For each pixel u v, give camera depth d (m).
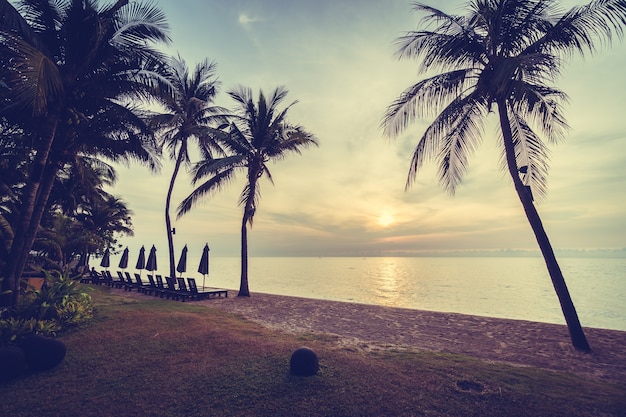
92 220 24.94
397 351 6.66
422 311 11.54
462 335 8.23
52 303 7.92
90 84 9.94
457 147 10.51
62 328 7.42
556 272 7.73
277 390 4.71
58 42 9.73
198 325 8.44
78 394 4.67
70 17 9.44
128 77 10.62
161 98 11.70
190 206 16.89
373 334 8.27
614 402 4.33
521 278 57.50
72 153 10.88
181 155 18.31
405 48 9.40
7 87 9.41
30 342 5.49
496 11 8.17
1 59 8.70
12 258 8.12
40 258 15.70
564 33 8.04
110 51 10.09
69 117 9.46
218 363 5.73
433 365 5.71
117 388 4.84
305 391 4.68
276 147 17.03
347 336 8.00
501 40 8.68
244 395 4.59
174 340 7.04
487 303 23.92
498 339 7.85
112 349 6.43
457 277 60.66
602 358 6.46
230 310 11.44
